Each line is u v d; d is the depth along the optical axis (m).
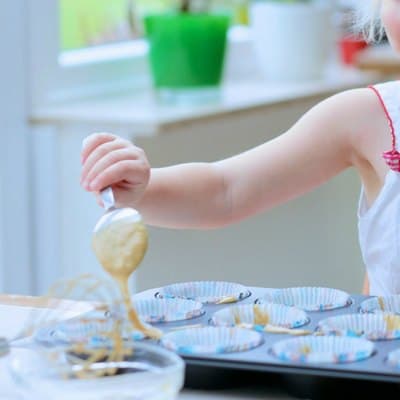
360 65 3.80
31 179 2.79
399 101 1.81
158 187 1.75
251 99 2.98
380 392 1.06
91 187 1.55
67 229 2.78
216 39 2.96
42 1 2.79
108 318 1.21
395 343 1.16
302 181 1.85
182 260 2.96
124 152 1.56
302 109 3.37
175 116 2.61
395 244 1.68
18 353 1.20
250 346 1.14
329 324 1.23
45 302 1.46
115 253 1.30
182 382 1.06
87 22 3.01
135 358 1.09
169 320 1.25
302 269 3.41
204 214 1.80
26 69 2.75
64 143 2.75
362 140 1.83
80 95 2.95
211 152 3.05
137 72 3.19
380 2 1.90
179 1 3.14
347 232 3.38
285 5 3.38
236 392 1.12
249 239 3.21
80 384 1.01
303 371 1.07
